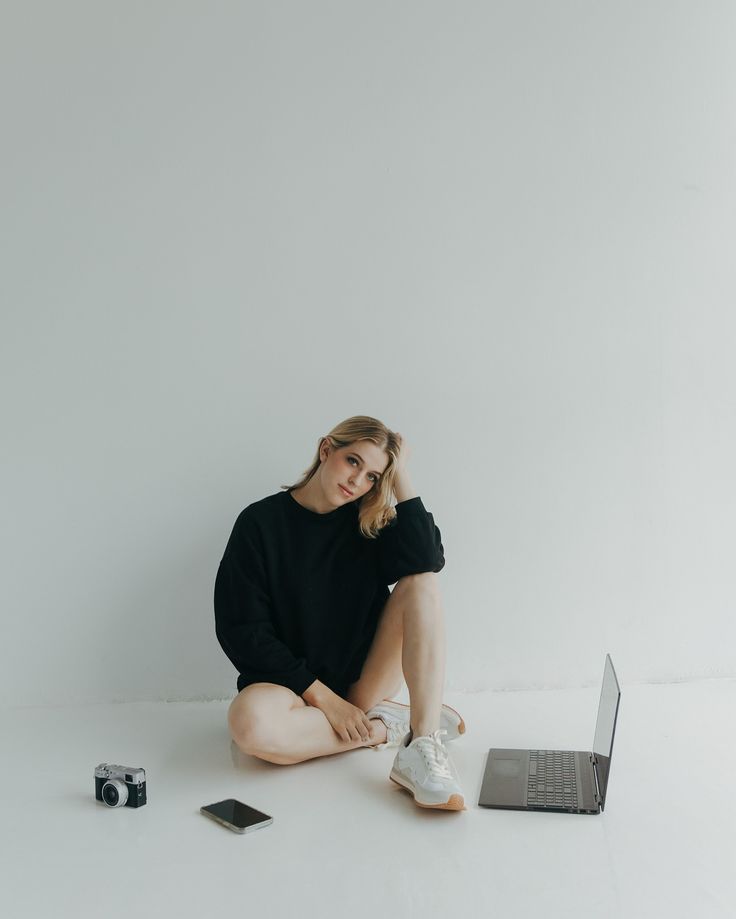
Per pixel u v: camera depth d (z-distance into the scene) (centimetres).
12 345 303
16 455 305
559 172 316
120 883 187
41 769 252
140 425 308
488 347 315
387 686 268
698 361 321
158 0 304
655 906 175
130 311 306
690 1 318
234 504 311
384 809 221
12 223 302
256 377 310
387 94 311
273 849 201
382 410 313
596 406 319
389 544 261
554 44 315
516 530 318
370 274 312
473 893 181
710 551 324
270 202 309
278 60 308
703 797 226
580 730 278
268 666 254
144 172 305
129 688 312
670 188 319
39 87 301
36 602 307
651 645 323
